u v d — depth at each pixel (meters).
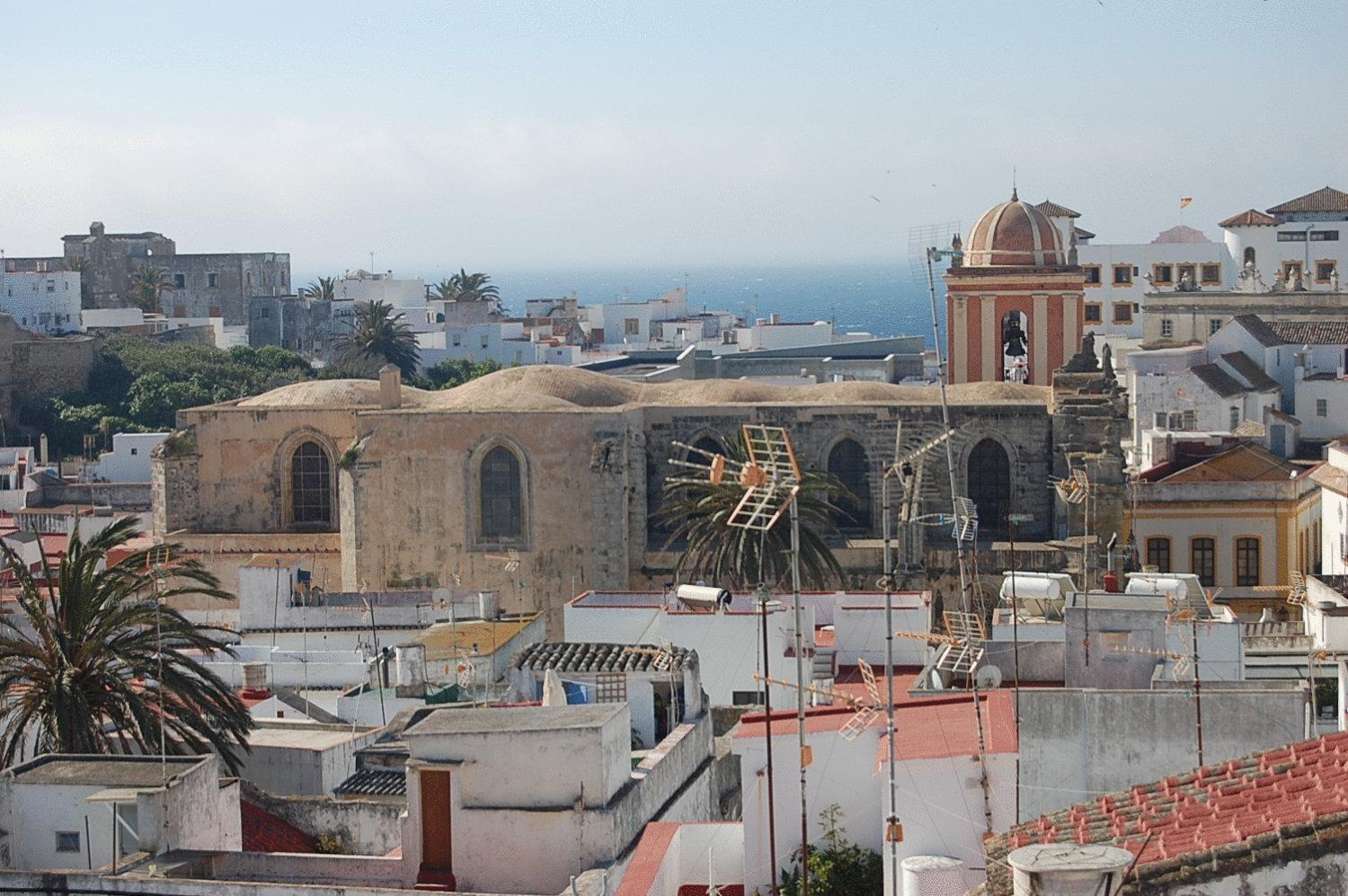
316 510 159.38
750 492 54.69
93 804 61.16
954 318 198.12
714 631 95.00
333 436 158.12
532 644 98.75
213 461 159.62
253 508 159.25
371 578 149.38
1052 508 147.12
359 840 71.50
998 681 72.75
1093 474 141.50
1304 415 193.00
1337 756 38.00
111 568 89.38
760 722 61.69
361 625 121.81
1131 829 37.28
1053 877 31.72
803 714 56.22
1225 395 191.75
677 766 68.75
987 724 57.97
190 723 82.50
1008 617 90.50
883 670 95.00
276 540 155.12
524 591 147.75
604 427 146.50
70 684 82.50
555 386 157.12
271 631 121.44
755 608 96.75
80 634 85.56
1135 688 73.56
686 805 69.19
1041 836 39.03
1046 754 55.97
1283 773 38.16
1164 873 32.31
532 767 59.34
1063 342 196.62
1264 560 152.88
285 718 97.19
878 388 156.00
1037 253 197.00
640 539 149.12
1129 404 181.00
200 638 90.75
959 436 147.12
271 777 84.38
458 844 59.44
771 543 129.38
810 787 59.31
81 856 61.22
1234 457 156.38
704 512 133.50
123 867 57.91
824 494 148.50
